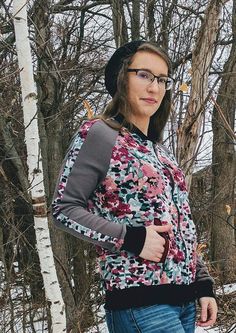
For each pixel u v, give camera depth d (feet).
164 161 6.64
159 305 5.94
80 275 18.98
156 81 6.63
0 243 17.72
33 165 8.43
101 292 19.53
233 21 25.50
